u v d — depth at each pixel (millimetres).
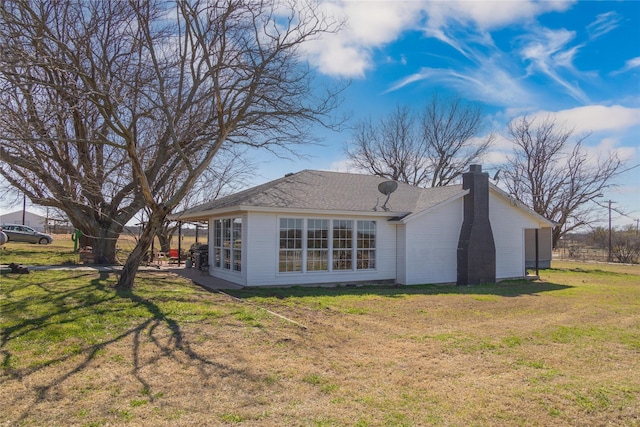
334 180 17156
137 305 8859
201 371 5273
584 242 41094
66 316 7691
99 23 12188
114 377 4996
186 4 11273
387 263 15375
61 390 4594
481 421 4137
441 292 12945
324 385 4984
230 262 14367
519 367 5785
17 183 17078
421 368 5684
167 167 19531
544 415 4297
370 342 6914
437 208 15633
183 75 13484
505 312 9703
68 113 11523
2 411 4070
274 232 13422
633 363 6031
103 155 17469
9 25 9703
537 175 32125
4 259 19438
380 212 14883
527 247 26109
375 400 4586
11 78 9805
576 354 6434
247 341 6629
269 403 4426
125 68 12305
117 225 18828
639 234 36875
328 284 14250
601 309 10312
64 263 18234
